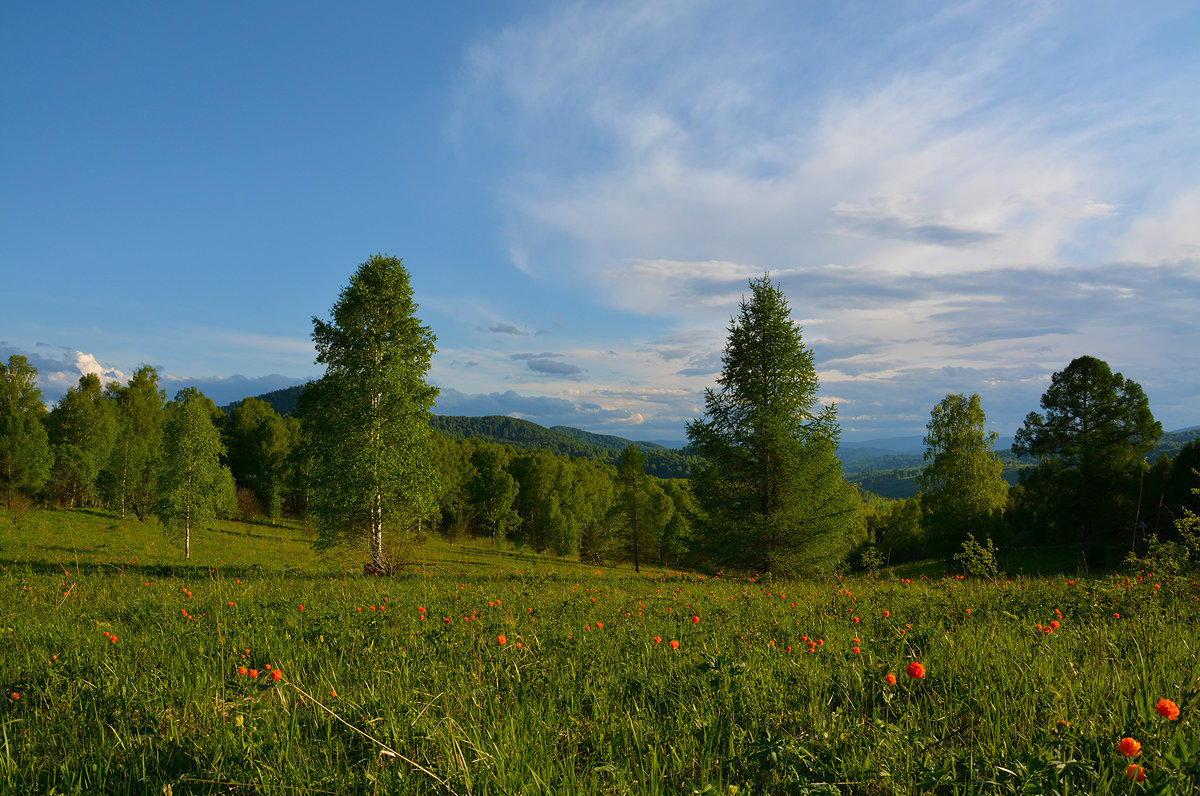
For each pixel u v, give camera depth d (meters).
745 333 20.52
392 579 16.48
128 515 51.12
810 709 3.52
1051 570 30.91
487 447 85.00
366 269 21.92
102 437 55.41
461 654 5.22
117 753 3.11
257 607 8.39
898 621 6.54
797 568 18.66
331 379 21.17
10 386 57.41
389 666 4.87
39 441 44.78
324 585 13.09
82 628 6.66
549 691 4.07
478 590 11.87
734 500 20.30
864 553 14.34
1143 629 5.00
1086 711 3.22
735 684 3.85
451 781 2.62
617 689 4.15
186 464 33.50
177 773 2.91
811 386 19.98
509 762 2.84
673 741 3.18
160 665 4.88
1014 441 38.12
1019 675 3.90
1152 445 32.88
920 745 2.87
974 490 37.31
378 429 21.03
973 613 6.83
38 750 3.24
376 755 2.92
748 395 20.28
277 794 2.59
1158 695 3.29
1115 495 31.70
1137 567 8.57
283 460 65.00
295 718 3.45
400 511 21.17
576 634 6.07
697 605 8.82
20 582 12.52
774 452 19.48
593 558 65.44
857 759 2.78
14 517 34.38
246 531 49.47
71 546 29.11
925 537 39.50
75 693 4.05
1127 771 2.22
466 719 3.49
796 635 5.95
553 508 65.31
